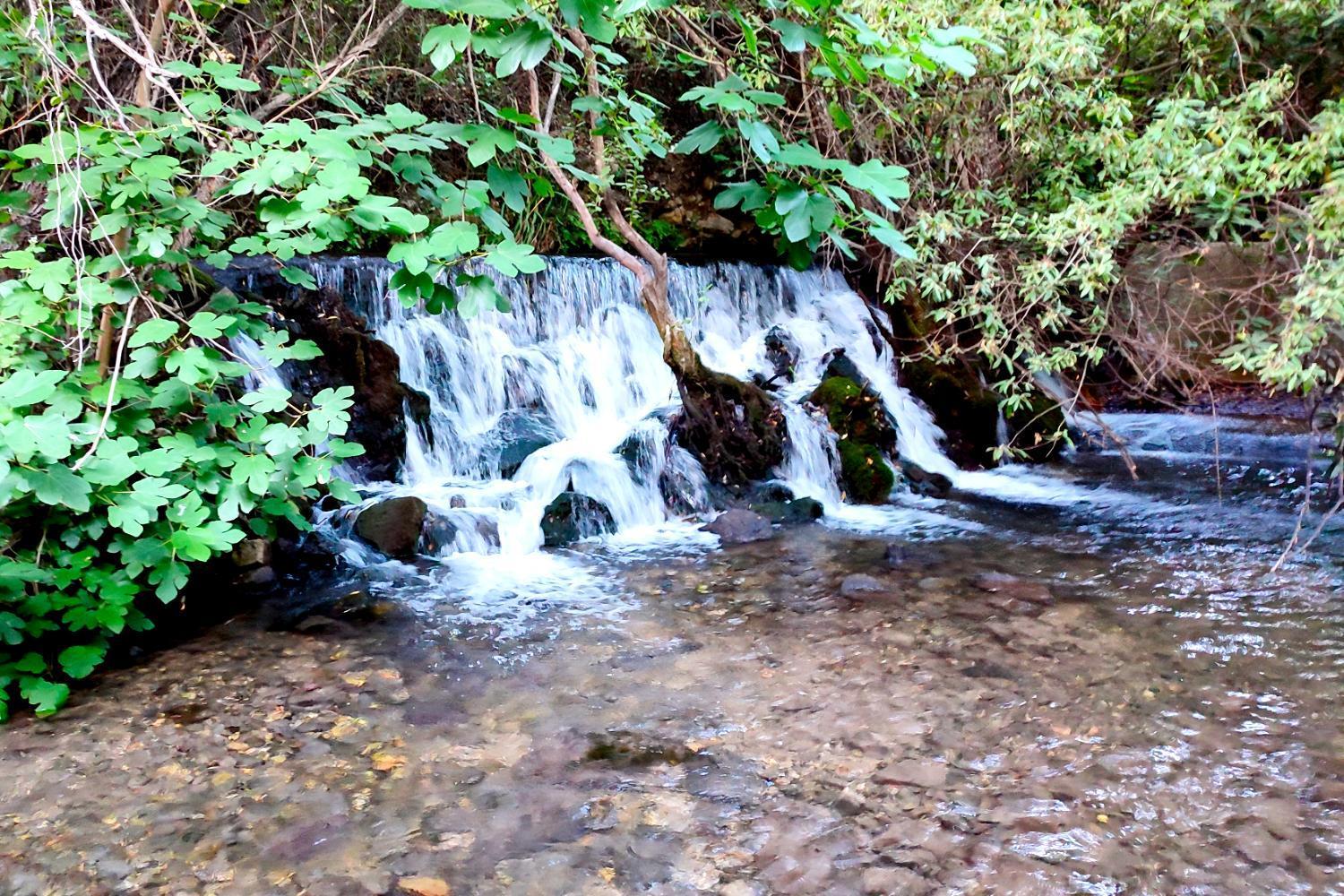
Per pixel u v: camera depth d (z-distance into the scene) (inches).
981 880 98.0
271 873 99.9
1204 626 169.0
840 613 179.9
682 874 99.9
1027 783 116.8
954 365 335.9
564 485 244.2
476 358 287.6
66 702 139.4
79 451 140.6
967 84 236.5
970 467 317.7
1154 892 96.0
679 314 347.3
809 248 105.0
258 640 166.6
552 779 120.0
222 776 119.8
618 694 145.1
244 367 144.2
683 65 349.1
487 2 91.7
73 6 106.7
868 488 276.8
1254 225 202.8
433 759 125.0
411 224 112.4
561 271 323.0
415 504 218.7
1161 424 367.6
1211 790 114.7
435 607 184.9
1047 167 247.0
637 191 389.7
